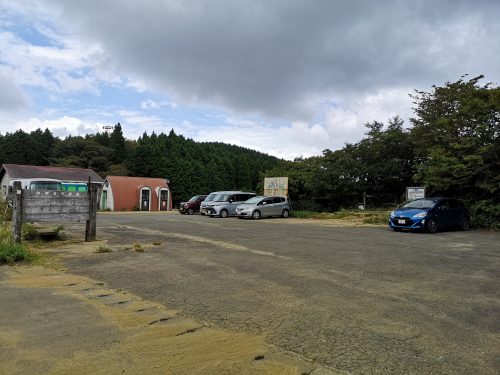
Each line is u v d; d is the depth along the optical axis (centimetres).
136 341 405
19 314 484
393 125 2945
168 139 8356
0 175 4478
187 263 813
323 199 3053
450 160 1742
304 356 374
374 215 2134
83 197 1150
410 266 789
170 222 1966
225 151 9150
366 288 613
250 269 750
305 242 1150
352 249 1011
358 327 446
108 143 7525
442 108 2248
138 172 5869
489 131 1694
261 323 458
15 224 1042
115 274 713
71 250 988
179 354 376
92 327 442
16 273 723
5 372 336
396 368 350
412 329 441
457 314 493
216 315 486
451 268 774
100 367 347
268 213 2366
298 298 557
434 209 1517
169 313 493
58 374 334
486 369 349
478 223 1706
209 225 1772
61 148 6719
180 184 5772
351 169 2841
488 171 1695
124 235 1330
